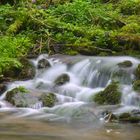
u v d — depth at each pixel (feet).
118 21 36.73
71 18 37.29
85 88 25.67
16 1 39.50
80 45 31.65
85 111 20.92
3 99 23.18
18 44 31.55
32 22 34.83
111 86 23.36
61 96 23.58
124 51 31.22
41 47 31.73
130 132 17.46
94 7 40.45
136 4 40.55
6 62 27.63
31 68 28.09
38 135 16.43
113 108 21.30
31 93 23.02
